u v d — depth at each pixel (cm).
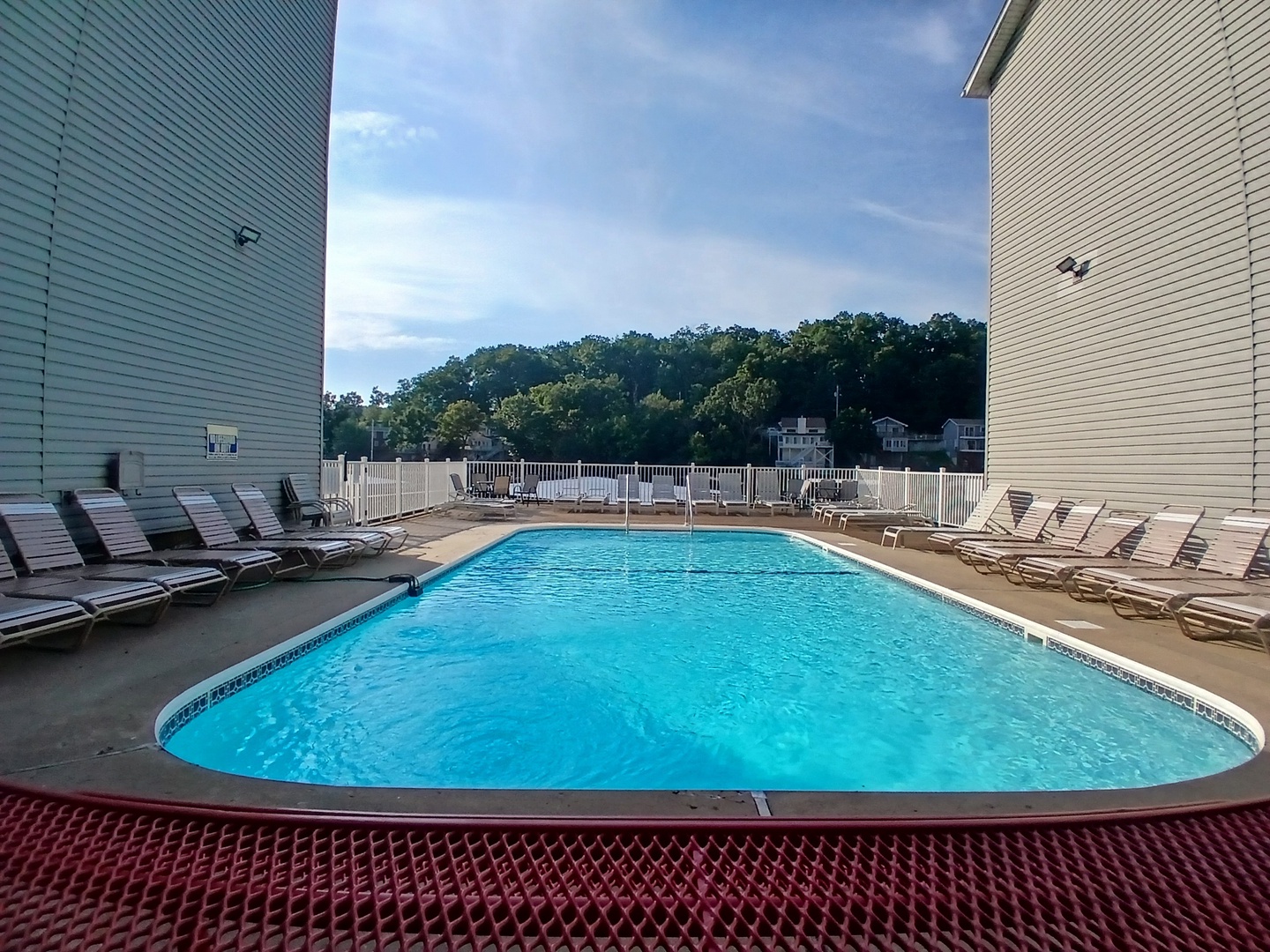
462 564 912
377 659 561
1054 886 189
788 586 867
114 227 653
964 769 388
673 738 424
